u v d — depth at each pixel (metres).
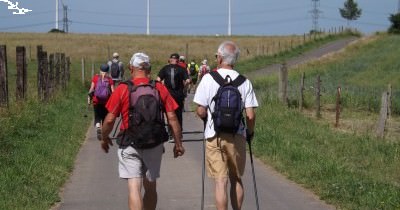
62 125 19.67
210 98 8.60
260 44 98.62
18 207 9.68
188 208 10.28
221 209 8.57
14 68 52.19
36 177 11.90
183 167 14.11
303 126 20.08
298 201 10.66
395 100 28.08
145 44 98.06
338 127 21.67
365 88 36.50
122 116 8.19
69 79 37.84
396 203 9.64
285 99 26.53
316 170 12.56
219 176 8.62
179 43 101.94
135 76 8.36
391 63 56.09
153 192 8.66
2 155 12.87
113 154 16.11
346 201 10.29
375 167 13.66
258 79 44.78
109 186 12.11
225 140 8.57
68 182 12.49
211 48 95.25
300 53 82.44
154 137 8.03
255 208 10.18
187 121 24.02
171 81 16.97
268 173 13.34
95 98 18.31
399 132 20.69
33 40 100.12
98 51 85.88
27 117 18.06
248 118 8.64
